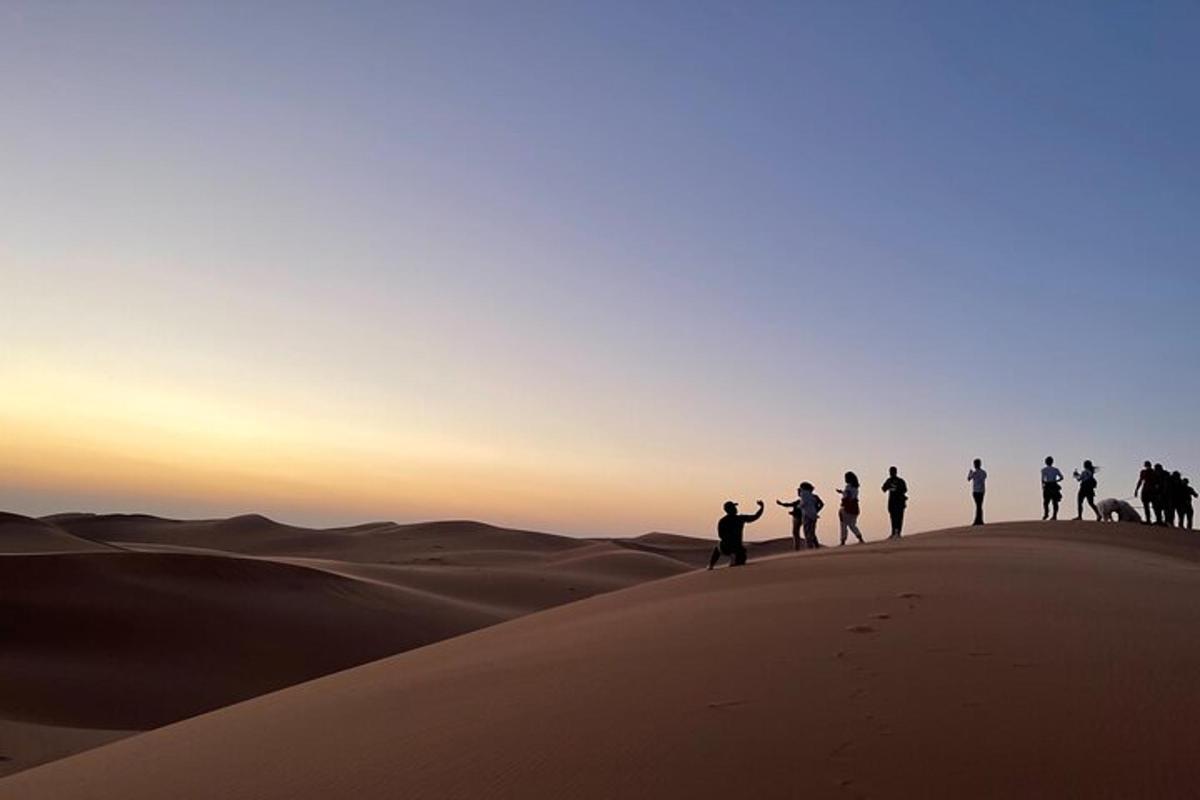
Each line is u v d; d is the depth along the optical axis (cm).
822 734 548
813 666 723
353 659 4209
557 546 13850
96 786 789
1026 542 1989
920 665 691
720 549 1703
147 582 4428
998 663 679
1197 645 727
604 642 995
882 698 612
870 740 528
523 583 6994
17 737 2589
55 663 3556
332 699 1038
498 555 11331
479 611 5559
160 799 671
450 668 1066
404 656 1438
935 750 502
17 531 9444
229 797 633
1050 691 597
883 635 812
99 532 16062
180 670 3725
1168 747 485
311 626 4441
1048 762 473
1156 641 741
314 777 637
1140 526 2759
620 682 759
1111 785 439
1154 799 422
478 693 836
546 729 642
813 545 2356
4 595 4000
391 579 6500
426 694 898
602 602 1609
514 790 524
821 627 880
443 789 548
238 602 4488
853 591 1107
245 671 3850
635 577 8056
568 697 734
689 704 652
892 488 2416
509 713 717
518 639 1255
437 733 695
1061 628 798
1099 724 526
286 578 4941
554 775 539
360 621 4666
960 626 825
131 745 1057
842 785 465
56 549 8738
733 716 608
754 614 1018
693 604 1209
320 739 775
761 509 1711
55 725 2962
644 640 956
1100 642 736
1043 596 985
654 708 655
